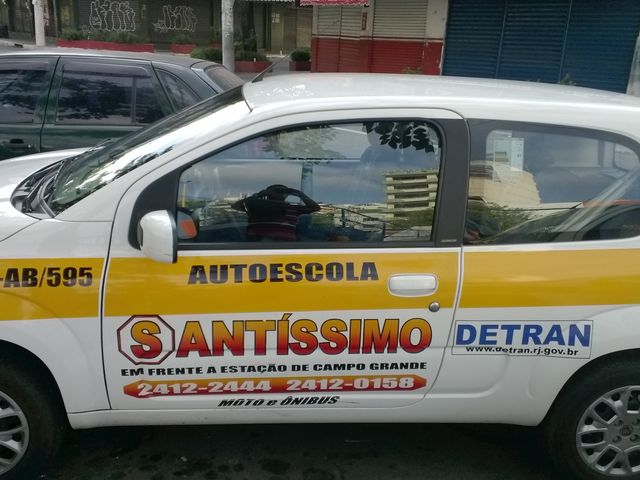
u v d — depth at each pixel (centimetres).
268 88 283
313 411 254
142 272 235
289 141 247
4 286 230
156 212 229
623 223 251
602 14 1127
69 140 487
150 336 237
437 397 254
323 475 279
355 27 1619
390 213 248
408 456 296
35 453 251
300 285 238
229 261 239
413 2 1452
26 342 231
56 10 3459
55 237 236
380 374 248
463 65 1389
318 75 324
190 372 243
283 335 240
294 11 3841
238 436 305
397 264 242
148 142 267
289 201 247
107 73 496
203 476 275
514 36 1276
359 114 247
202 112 279
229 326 238
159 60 510
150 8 3366
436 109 249
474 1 1334
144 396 245
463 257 244
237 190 246
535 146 252
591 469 264
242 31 2644
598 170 254
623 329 244
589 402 255
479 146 248
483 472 286
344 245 245
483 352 247
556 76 1221
